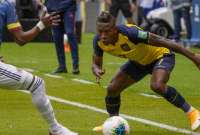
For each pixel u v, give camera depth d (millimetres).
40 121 20766
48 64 36125
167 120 21109
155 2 51219
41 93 17078
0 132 19156
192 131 19422
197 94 26906
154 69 18500
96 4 59938
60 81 29531
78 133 19094
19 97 25234
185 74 33094
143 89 27562
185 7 46344
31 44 47375
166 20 49750
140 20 54750
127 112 22406
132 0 51281
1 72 16734
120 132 17094
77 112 22359
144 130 19594
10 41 48125
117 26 17953
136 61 18703
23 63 36562
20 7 47531
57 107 23281
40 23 17438
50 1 30859
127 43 18062
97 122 20688
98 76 18859
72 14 31094
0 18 17141
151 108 23188
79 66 35312
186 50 17797
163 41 17875
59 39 31719
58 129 17438
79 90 27109
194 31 46781
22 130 19453
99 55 18781
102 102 24375
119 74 19047
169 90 18375
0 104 23797
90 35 57656
